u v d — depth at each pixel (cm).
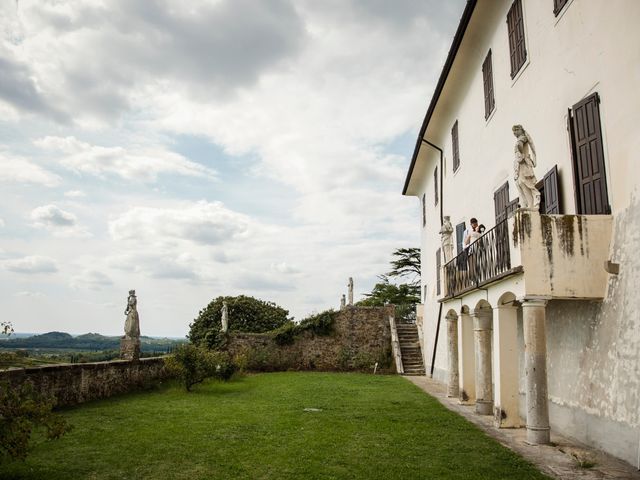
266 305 3562
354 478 663
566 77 976
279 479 659
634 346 749
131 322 1656
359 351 2658
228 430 965
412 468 707
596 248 847
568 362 939
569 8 965
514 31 1228
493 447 830
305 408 1248
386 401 1384
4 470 692
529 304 855
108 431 954
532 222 860
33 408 631
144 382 1669
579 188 917
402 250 4209
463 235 1728
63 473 685
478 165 1541
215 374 1881
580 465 734
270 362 2603
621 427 769
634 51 771
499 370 1025
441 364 2105
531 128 1131
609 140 838
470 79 1633
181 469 705
